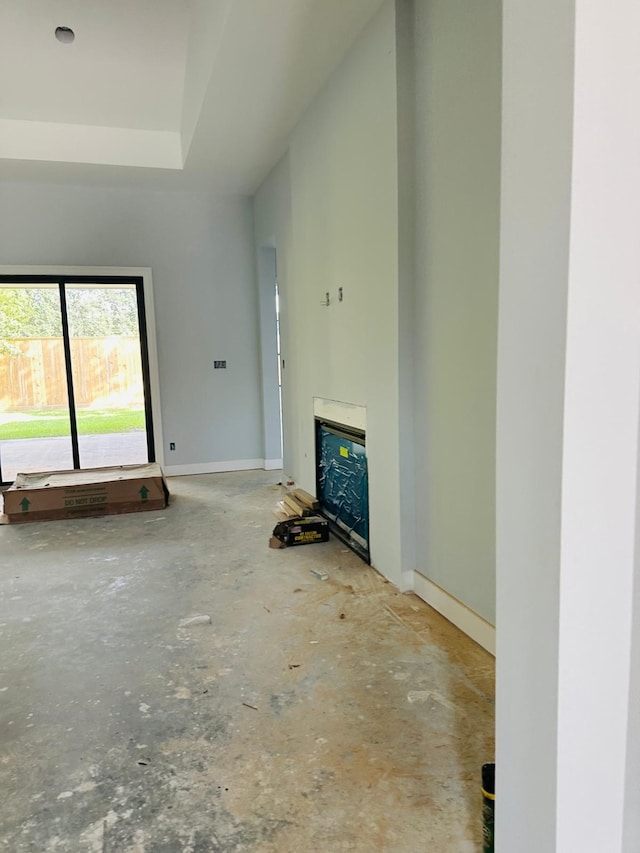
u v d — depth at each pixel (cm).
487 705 207
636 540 101
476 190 232
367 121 308
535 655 104
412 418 295
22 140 486
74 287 584
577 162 88
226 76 351
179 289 611
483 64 222
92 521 456
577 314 92
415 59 270
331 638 258
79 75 438
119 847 150
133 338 609
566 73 88
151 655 249
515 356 104
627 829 107
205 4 349
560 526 96
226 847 149
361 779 172
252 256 630
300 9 284
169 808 163
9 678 234
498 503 111
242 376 643
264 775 175
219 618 281
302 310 450
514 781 113
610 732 104
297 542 386
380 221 300
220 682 226
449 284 256
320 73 351
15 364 581
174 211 600
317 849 148
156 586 323
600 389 95
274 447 652
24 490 455
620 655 103
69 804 166
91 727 201
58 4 367
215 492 548
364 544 357
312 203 405
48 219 564
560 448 94
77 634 269
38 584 330
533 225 97
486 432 237
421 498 294
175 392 621
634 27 90
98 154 504
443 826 154
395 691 217
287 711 206
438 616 277
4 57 414
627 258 95
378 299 308
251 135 446
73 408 597
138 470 521
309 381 443
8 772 180
